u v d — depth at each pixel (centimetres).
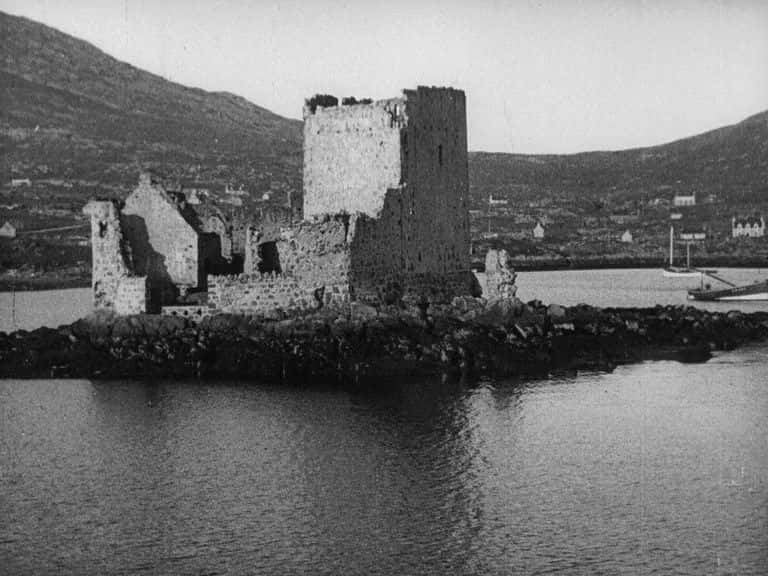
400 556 6300
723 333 12056
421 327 10488
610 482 7356
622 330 11512
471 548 6388
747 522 6712
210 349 10162
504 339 10556
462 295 11619
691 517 6794
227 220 11638
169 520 6775
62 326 11019
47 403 9175
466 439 8200
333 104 11844
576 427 8506
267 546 6431
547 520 6750
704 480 7375
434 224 11538
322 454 7862
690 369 10512
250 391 9500
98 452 7962
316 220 10706
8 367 10181
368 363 10031
